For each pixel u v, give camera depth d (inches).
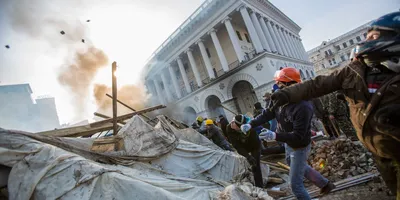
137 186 76.3
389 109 35.9
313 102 239.0
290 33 1222.9
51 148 88.4
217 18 828.0
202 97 908.0
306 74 1112.8
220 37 950.4
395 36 38.4
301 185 82.2
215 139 247.9
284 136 78.0
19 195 75.1
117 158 116.3
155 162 135.7
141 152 131.4
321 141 217.2
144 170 119.2
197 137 219.5
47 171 78.7
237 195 90.7
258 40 733.9
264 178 152.2
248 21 755.4
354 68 45.4
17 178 79.0
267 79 689.0
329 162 142.6
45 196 73.1
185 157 151.8
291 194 121.6
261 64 703.1
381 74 40.1
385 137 38.2
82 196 72.7
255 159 132.3
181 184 94.7
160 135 154.1
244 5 773.9
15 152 84.4
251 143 130.3
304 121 76.8
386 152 39.9
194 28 897.5
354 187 103.2
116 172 84.1
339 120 200.2
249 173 159.9
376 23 41.6
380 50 39.2
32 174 79.1
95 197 73.5
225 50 935.7
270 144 229.9
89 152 110.7
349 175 120.1
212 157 159.8
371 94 40.5
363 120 42.1
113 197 73.7
